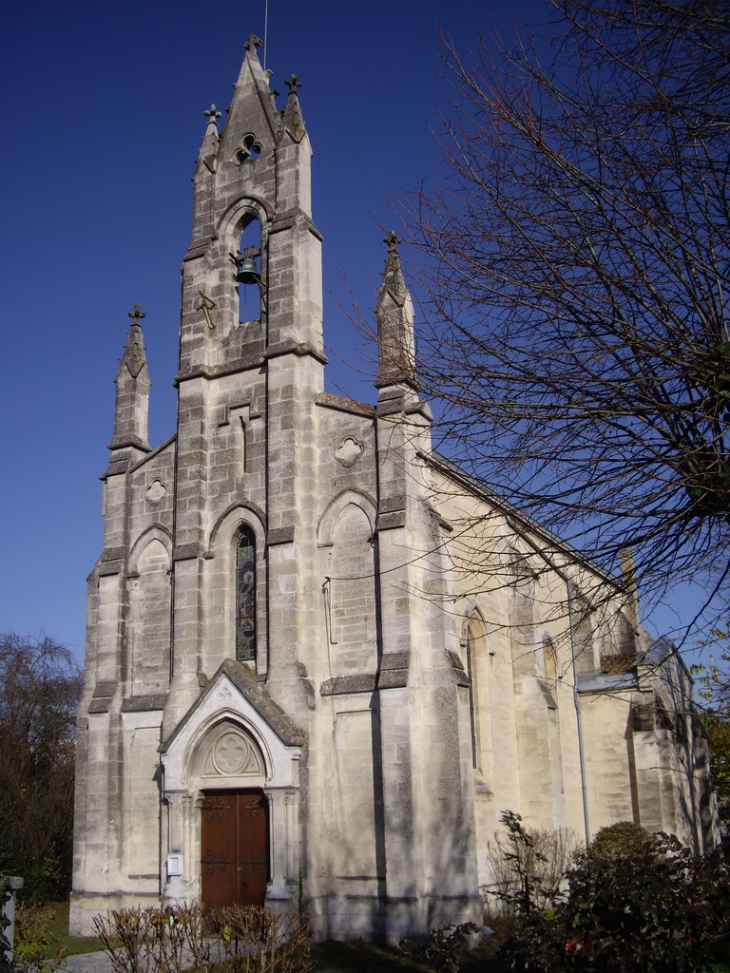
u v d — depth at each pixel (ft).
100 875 92.43
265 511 94.48
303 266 100.01
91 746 96.84
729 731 142.20
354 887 81.51
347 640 87.76
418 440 86.94
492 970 68.59
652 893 40.22
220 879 85.61
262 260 103.14
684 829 117.60
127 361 110.42
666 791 113.50
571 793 115.44
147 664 98.58
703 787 131.13
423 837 79.51
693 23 35.88
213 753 88.17
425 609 85.05
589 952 39.50
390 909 77.82
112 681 98.27
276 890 79.41
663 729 115.65
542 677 108.88
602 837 102.99
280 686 86.79
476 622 101.09
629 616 132.67
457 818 79.36
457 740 80.84
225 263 105.60
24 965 49.78
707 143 38.37
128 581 102.27
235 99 111.24
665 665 123.34
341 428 93.40
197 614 94.38
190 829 86.89
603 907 42.27
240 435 99.25
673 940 38.37
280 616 88.69
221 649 93.61
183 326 104.53
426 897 78.07
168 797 87.51
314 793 83.66
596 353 37.22
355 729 84.89
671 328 37.42
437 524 87.04
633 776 117.19
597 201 39.17
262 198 104.94
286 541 90.22
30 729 157.48
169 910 60.03
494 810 96.27
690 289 38.37
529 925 43.80
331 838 83.41
